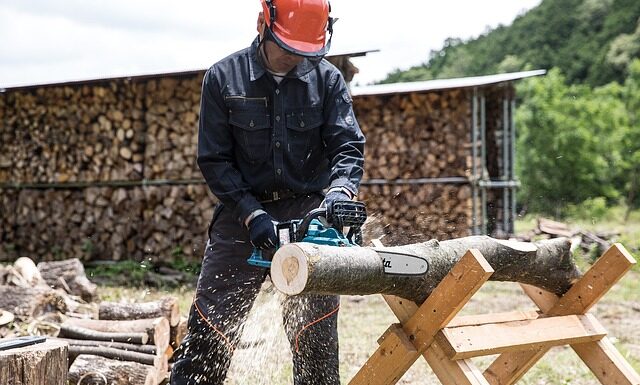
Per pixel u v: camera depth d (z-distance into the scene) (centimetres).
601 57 4028
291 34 310
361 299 863
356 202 293
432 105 1219
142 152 1098
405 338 278
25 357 274
